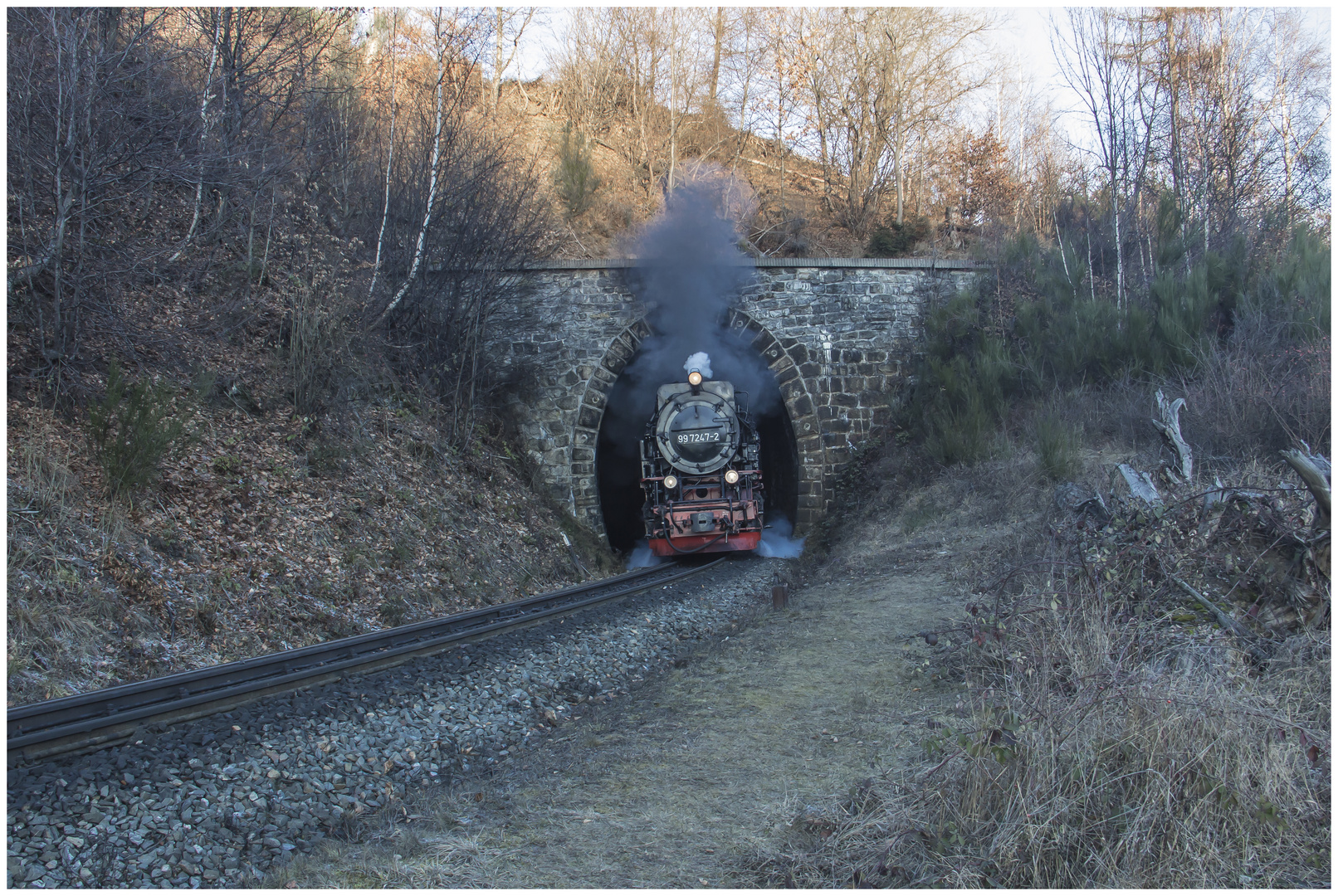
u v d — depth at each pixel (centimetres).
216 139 1384
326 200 1788
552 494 1944
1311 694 520
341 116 1870
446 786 583
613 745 640
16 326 1041
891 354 2047
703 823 484
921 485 1758
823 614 1052
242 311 1406
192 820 478
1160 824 404
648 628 1054
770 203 3159
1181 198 2083
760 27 3300
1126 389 1591
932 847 419
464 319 1803
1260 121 2375
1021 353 1845
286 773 548
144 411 962
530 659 867
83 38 1161
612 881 420
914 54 3162
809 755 576
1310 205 2320
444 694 738
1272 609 631
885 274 2064
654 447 1867
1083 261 2075
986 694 575
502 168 1998
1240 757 424
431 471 1546
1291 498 716
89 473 949
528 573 1505
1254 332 1465
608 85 3394
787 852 435
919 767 507
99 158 1158
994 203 3098
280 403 1330
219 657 861
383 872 439
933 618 950
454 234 1748
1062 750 439
